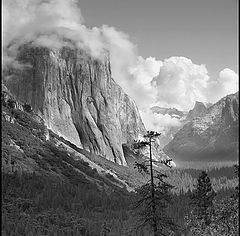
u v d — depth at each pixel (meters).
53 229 115.50
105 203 159.25
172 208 146.12
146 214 43.25
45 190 153.88
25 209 133.00
